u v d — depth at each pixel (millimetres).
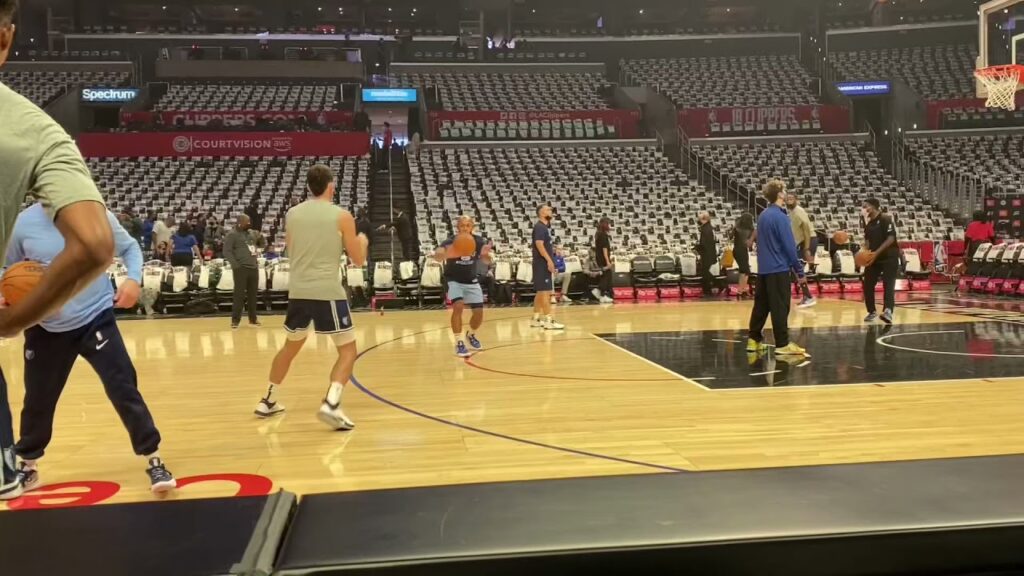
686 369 6238
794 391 5207
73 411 5004
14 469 1618
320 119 23719
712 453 3633
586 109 26375
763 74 29312
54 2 30109
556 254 13531
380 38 31484
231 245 10242
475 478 3299
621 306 12922
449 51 32031
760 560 1379
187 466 3613
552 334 8977
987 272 13867
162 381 6066
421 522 1497
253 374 6406
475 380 5879
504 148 23062
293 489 3213
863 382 5469
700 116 24516
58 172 1209
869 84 26812
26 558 1312
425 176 20094
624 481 1753
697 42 31484
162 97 26469
